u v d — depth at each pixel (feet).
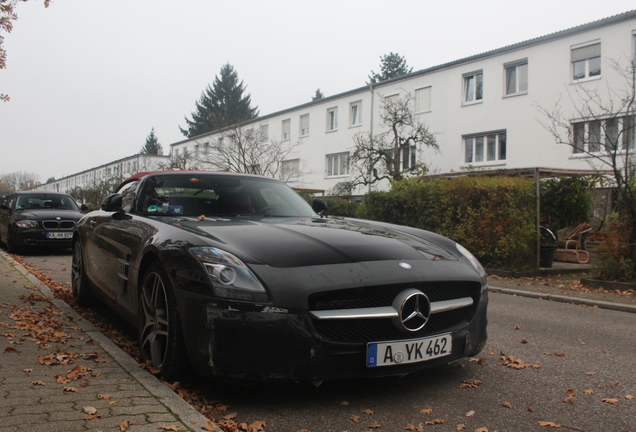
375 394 10.57
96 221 16.83
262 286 9.26
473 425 9.25
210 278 9.40
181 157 113.91
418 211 41.37
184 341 9.79
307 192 88.48
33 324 14.87
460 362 13.08
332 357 9.33
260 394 10.36
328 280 9.42
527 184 35.09
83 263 17.85
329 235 11.34
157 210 13.94
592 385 11.62
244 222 12.44
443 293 10.63
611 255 29.81
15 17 25.63
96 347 12.66
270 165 118.21
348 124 107.04
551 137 69.41
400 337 9.81
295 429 8.87
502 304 23.99
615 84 62.75
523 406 10.21
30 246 38.34
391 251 10.78
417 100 91.15
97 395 9.30
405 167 91.91
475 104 80.33
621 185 31.27
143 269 11.92
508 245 34.88
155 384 10.09
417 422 9.28
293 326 9.12
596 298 25.39
